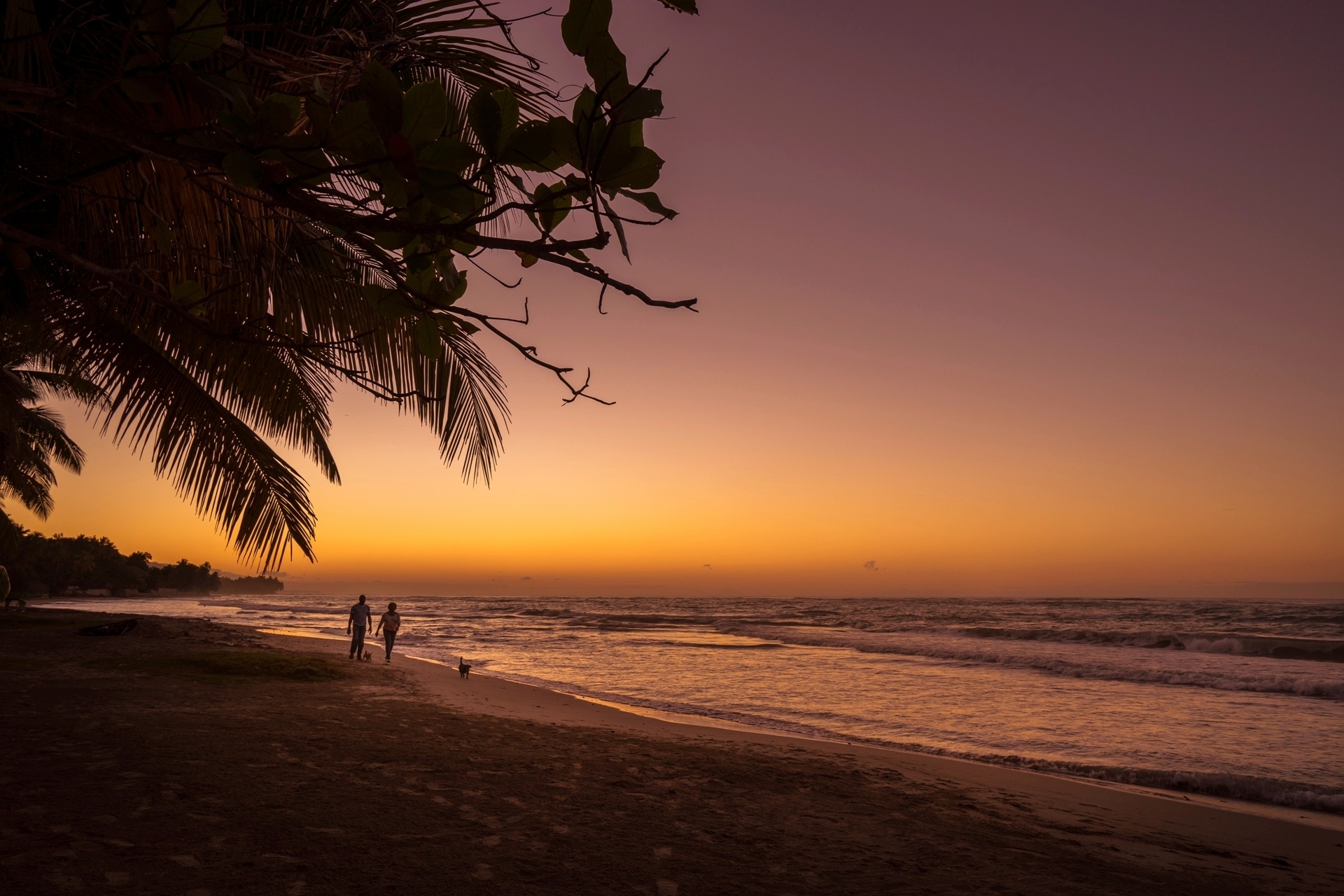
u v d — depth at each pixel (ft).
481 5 4.38
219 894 12.30
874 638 122.01
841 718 46.68
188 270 11.05
